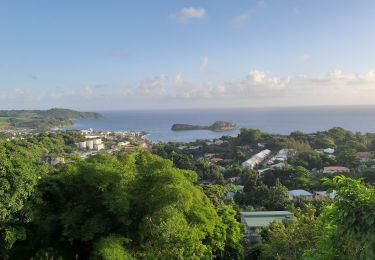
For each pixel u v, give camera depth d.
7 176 11.52
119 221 12.96
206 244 17.14
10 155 12.42
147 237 13.38
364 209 5.93
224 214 21.30
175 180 13.13
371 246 5.81
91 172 13.37
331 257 6.77
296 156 69.00
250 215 32.50
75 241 14.01
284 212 33.22
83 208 13.36
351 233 6.03
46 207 13.80
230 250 20.88
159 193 13.10
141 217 13.42
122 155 15.99
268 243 21.38
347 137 91.44
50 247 13.23
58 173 14.19
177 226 13.32
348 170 55.94
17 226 12.09
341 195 6.28
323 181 6.85
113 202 12.52
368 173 47.28
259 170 61.81
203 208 16.20
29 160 13.88
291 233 16.27
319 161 62.47
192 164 63.97
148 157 15.57
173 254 12.29
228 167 68.75
